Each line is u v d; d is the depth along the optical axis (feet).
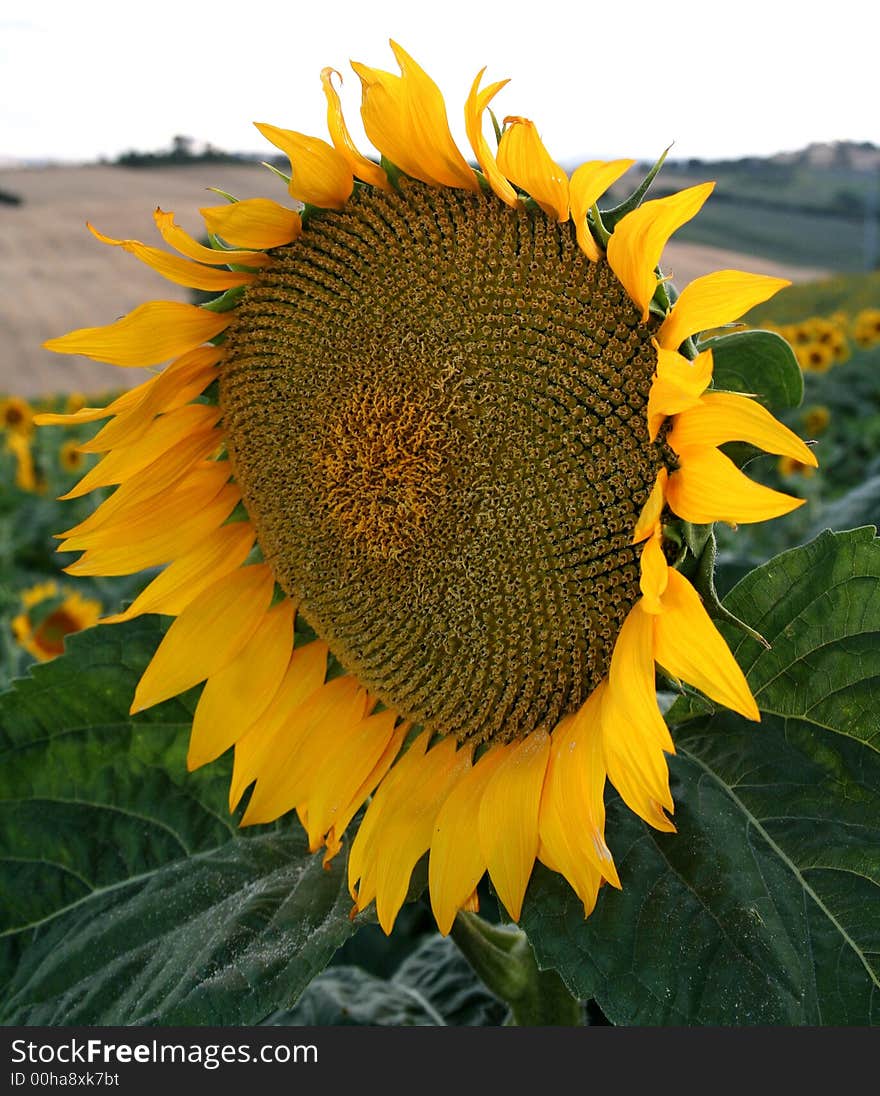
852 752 0.85
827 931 0.78
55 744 1.13
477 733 0.97
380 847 0.96
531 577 0.90
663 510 0.80
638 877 0.82
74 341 1.04
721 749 0.89
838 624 0.86
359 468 0.99
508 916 0.86
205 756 1.10
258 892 0.99
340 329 0.99
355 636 1.03
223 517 1.14
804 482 3.77
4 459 5.51
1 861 1.09
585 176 0.80
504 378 0.90
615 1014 0.76
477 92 0.83
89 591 3.03
